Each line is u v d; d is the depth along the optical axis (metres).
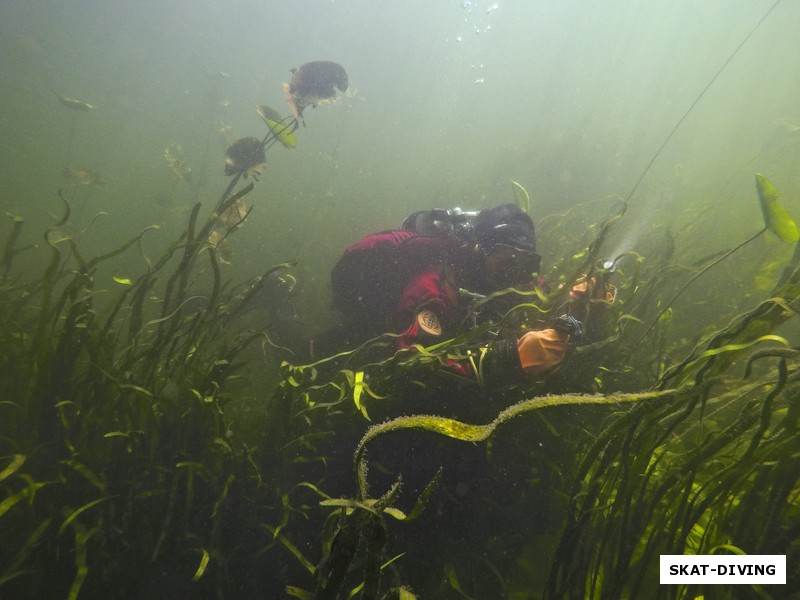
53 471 1.81
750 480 1.44
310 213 7.50
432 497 2.10
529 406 0.93
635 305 2.68
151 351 1.97
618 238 4.46
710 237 4.12
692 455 1.58
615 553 1.56
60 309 1.87
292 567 1.96
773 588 1.31
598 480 1.48
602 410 2.24
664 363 2.18
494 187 8.41
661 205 5.54
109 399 1.90
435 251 2.49
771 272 3.21
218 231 3.36
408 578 1.93
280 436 2.05
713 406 1.94
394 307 2.58
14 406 1.85
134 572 1.79
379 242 2.70
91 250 6.18
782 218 1.61
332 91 3.26
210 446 1.91
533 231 2.50
